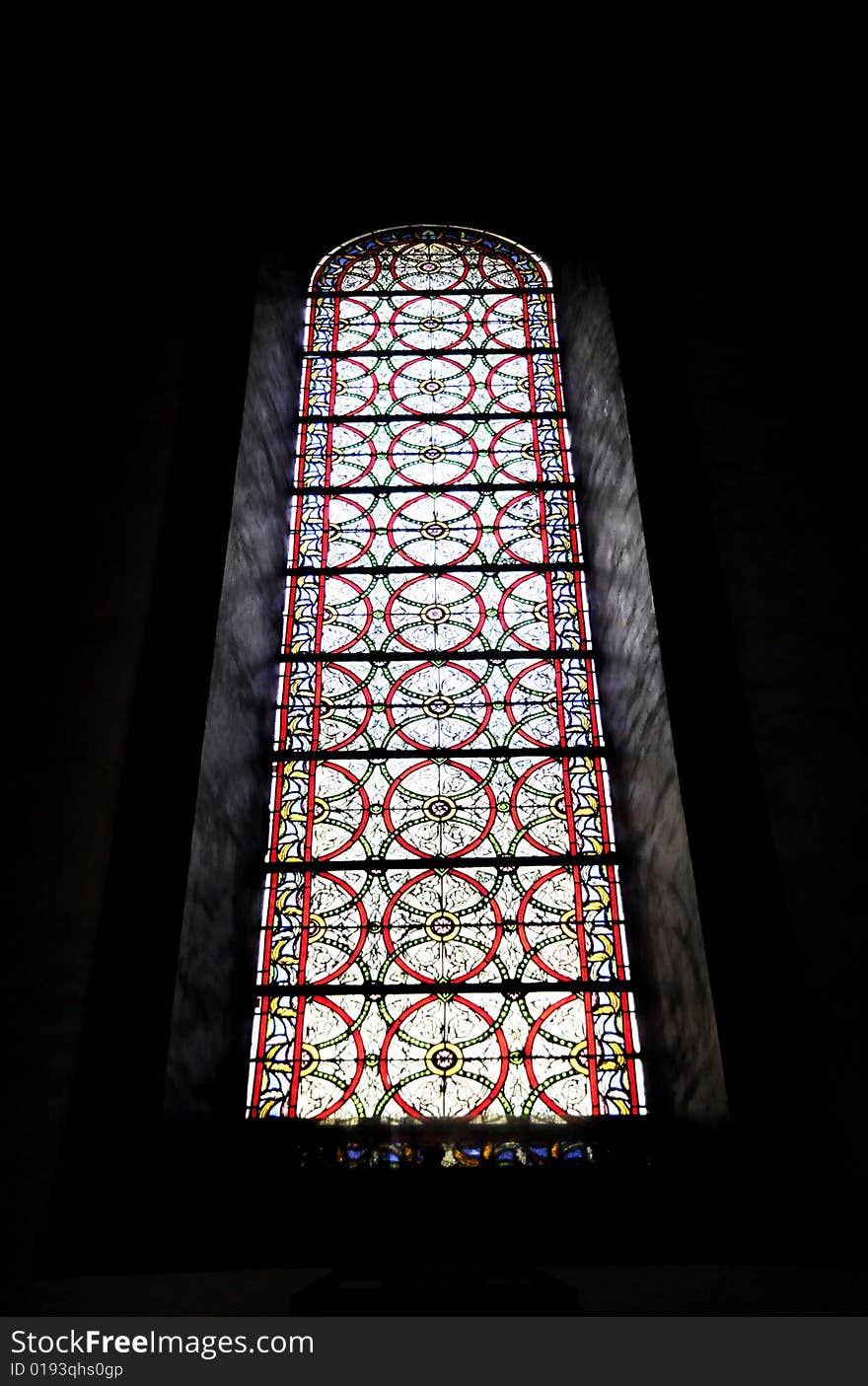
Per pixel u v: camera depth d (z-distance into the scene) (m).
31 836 4.95
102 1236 3.97
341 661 6.55
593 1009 5.39
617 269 7.38
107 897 4.77
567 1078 5.20
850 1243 3.96
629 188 7.78
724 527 6.06
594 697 6.40
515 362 8.07
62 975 4.57
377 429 7.67
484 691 6.42
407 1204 4.16
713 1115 4.47
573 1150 4.63
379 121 8.97
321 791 6.06
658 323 7.03
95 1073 4.35
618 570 6.35
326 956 5.55
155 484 6.12
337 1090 5.16
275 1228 4.07
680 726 5.31
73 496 6.07
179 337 6.89
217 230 7.55
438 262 8.81
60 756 5.18
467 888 5.74
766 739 5.30
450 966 5.51
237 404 6.68
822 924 4.77
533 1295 3.25
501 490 7.31
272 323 7.69
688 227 7.61
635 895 5.56
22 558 5.79
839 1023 4.53
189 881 4.89
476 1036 5.30
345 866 5.82
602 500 6.81
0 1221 4.00
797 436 6.51
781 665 5.55
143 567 5.79
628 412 6.56
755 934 4.71
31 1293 3.73
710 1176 4.19
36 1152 4.16
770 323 7.09
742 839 4.97
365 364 8.08
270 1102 5.14
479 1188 4.23
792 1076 4.39
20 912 4.73
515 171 9.16
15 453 6.06
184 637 5.59
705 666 5.52
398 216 9.10
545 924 5.63
